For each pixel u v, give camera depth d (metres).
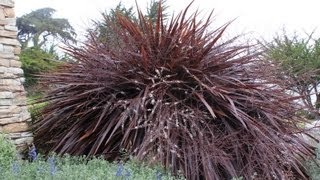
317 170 3.46
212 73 3.44
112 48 3.60
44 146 3.59
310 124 4.05
